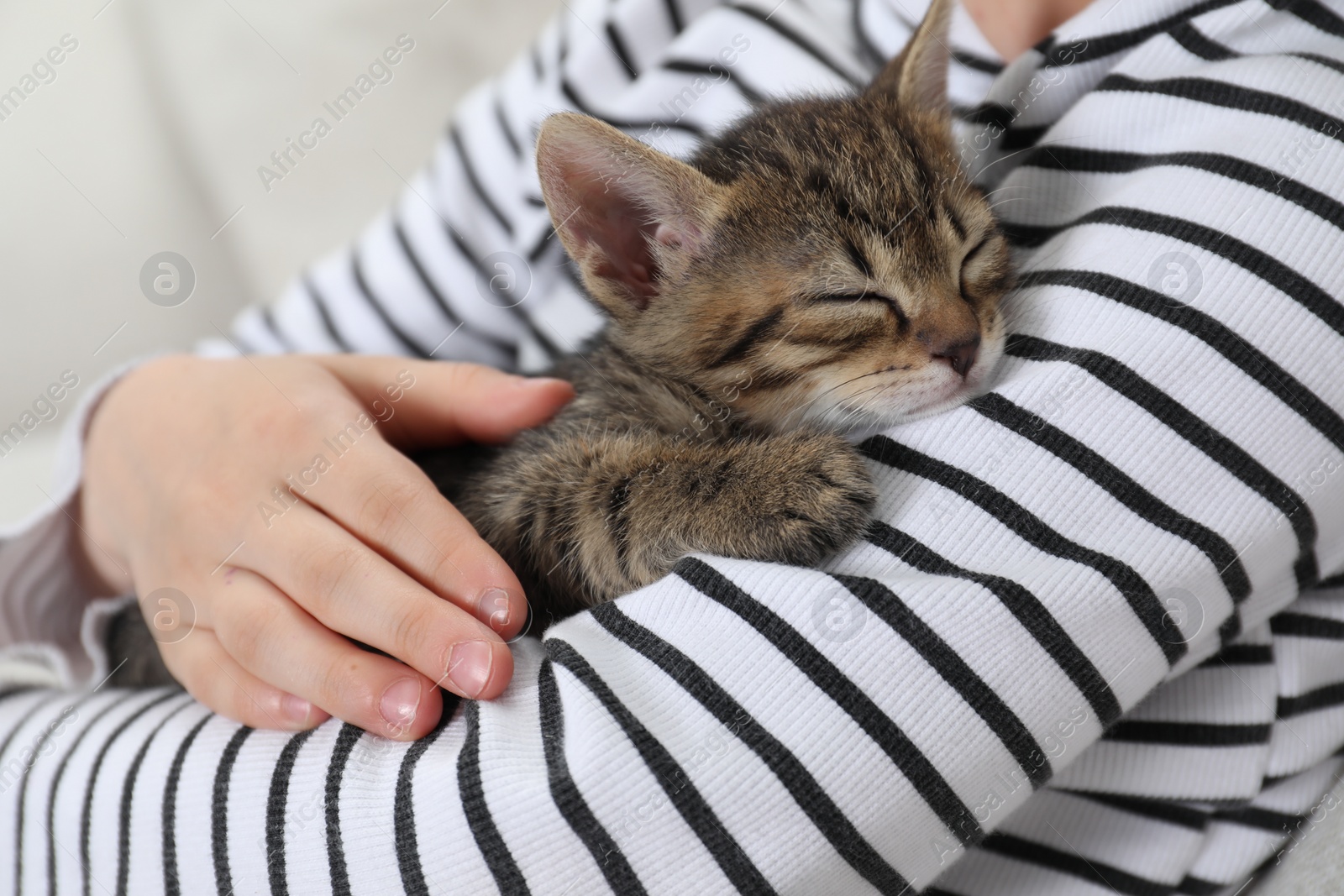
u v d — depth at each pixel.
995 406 0.35
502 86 0.50
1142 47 0.38
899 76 0.42
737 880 0.33
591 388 0.42
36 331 0.48
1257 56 0.37
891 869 0.34
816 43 0.47
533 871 0.32
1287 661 0.37
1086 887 0.37
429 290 0.49
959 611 0.33
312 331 0.50
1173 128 0.37
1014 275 0.39
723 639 0.34
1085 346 0.35
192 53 0.52
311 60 0.53
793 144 0.41
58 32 0.49
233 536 0.38
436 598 0.35
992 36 0.43
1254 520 0.34
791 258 0.39
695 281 0.40
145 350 0.49
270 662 0.36
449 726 0.35
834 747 0.33
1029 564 0.34
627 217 0.40
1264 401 0.34
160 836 0.35
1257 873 0.38
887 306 0.39
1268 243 0.35
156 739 0.36
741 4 0.47
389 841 0.33
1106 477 0.34
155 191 0.51
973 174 0.41
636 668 0.34
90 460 0.43
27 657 0.43
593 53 0.48
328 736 0.35
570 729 0.33
